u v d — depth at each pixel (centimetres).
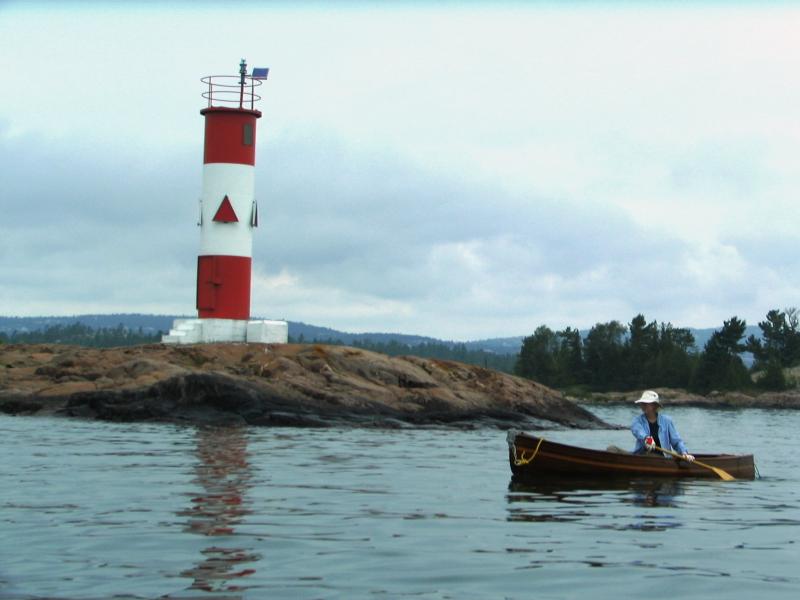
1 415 4144
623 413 8912
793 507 1834
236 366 4697
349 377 4722
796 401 13325
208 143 5506
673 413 9744
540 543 1388
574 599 1077
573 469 2250
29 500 1702
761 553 1333
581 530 1510
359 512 1639
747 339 17475
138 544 1327
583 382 16162
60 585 1106
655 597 1089
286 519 1548
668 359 15475
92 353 4919
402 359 5184
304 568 1201
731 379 14688
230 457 2562
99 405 4088
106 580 1130
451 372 5231
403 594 1088
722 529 1541
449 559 1264
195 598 1061
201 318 5500
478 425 4506
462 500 1836
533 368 16525
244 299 5525
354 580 1147
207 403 4066
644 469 2280
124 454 2575
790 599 1082
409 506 1731
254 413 4034
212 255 5481
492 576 1176
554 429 4822
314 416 4128
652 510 1755
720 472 2367
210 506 1666
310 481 2078
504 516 1641
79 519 1511
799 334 16825
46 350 5462
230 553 1278
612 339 16900
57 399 4284
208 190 5503
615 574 1191
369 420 4238
